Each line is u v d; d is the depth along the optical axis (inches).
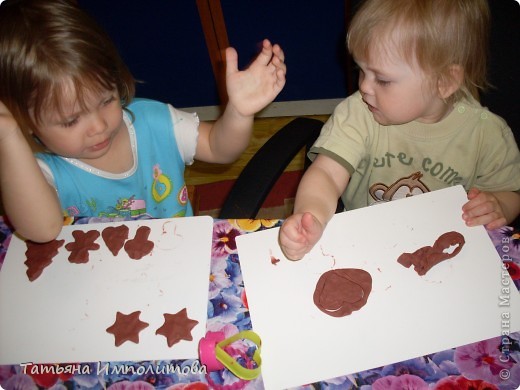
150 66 69.4
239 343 21.2
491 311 21.0
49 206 25.5
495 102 31.5
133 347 21.2
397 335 20.7
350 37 27.6
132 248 24.6
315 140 35.2
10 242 26.0
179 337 21.3
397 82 27.5
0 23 25.2
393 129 33.1
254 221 25.8
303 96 75.0
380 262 23.2
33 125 27.6
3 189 25.0
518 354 19.7
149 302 22.6
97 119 27.9
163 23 63.5
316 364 20.2
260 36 66.1
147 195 37.6
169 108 37.1
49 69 24.8
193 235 25.1
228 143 34.9
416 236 24.1
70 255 24.8
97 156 31.4
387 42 26.0
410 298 21.8
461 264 22.7
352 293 22.1
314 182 29.6
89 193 34.8
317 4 62.3
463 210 24.8
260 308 22.2
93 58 26.3
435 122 32.2
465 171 33.7
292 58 69.2
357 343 20.6
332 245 24.2
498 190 33.4
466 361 19.7
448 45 26.0
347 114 33.7
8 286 23.9
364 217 25.3
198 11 62.3
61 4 26.6
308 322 21.5
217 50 67.2
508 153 32.0
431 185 35.5
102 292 23.2
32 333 22.1
